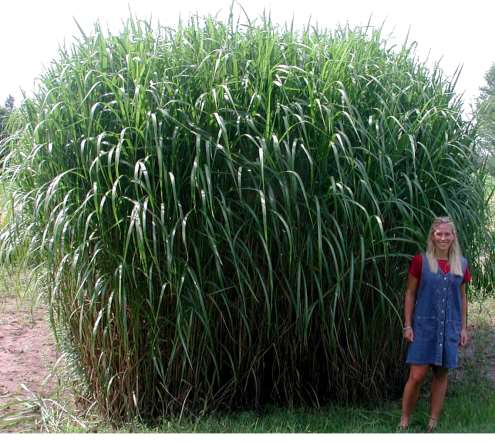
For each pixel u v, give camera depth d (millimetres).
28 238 4098
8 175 4211
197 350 3799
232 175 3412
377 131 3643
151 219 3564
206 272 3705
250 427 3688
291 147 3668
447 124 4168
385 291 3924
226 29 4043
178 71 3803
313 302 3789
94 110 3494
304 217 3654
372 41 4383
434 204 4055
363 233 3623
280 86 3547
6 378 4820
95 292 3529
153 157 3508
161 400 3820
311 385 4039
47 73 4176
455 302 3662
